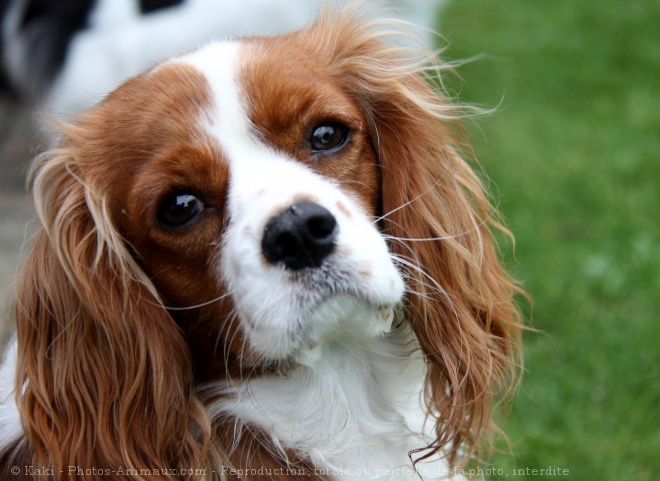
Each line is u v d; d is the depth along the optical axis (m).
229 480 0.83
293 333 0.78
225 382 0.83
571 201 1.46
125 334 0.81
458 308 0.85
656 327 1.14
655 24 2.37
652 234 1.34
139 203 0.81
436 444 0.86
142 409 0.81
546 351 1.12
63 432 0.82
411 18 1.69
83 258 0.81
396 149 0.85
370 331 0.80
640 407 1.07
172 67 0.82
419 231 0.84
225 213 0.80
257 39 0.85
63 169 0.83
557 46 2.24
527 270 1.26
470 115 0.89
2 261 1.24
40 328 0.82
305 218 0.77
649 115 1.80
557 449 1.04
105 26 1.62
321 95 0.82
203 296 0.81
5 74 1.97
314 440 0.84
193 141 0.80
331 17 0.87
